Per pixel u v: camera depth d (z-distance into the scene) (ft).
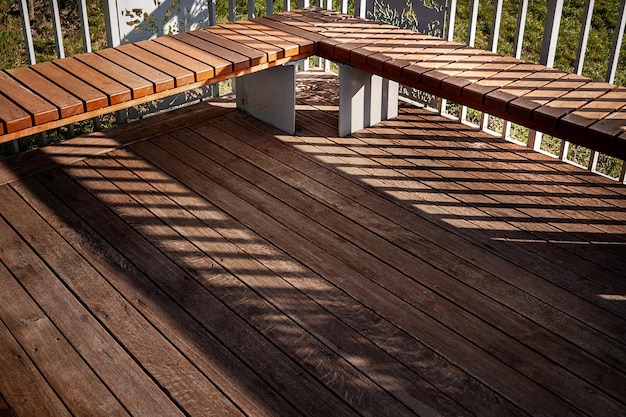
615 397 8.14
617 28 11.68
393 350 8.79
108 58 12.19
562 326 9.19
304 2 15.33
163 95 11.41
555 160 13.05
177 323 9.18
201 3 14.87
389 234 11.02
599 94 10.80
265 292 9.76
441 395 8.14
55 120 10.36
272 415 7.85
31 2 21.31
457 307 9.51
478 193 12.07
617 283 9.95
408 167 12.83
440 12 13.91
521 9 12.66
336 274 10.12
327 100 15.39
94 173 12.52
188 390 8.17
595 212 11.55
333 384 8.27
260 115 14.38
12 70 11.65
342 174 12.61
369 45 12.89
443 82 11.19
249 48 12.76
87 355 8.66
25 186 12.10
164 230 11.05
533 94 10.77
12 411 7.88
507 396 8.14
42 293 9.70
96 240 10.79
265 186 12.24
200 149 13.35
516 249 10.68
